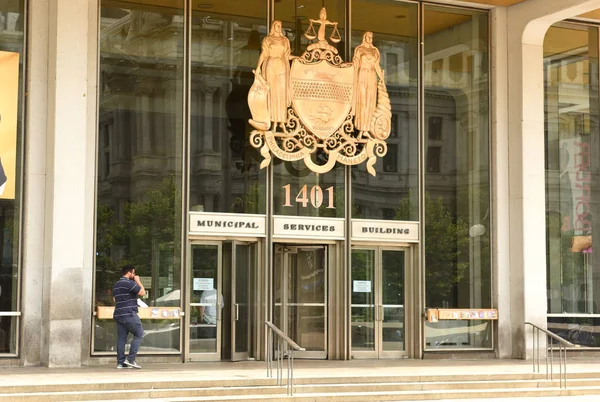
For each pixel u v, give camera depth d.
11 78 17.14
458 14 20.72
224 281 18.56
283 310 19.42
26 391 13.37
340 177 19.50
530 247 20.17
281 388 14.47
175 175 18.20
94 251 17.36
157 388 14.05
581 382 16.41
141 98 18.03
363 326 19.58
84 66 17.20
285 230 18.91
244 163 18.77
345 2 19.78
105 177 17.59
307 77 19.20
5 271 16.89
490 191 20.58
